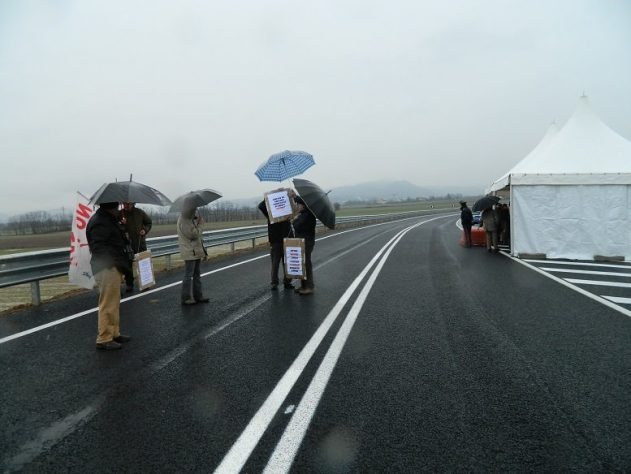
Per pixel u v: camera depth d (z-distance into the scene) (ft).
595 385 12.62
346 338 17.24
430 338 17.17
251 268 37.17
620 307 22.13
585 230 40.63
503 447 9.45
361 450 9.36
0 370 14.25
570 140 44.68
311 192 24.70
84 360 15.11
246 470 8.68
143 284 22.41
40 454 9.39
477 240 56.39
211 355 15.43
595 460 8.93
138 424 10.61
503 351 15.58
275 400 11.82
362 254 47.52
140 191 18.15
